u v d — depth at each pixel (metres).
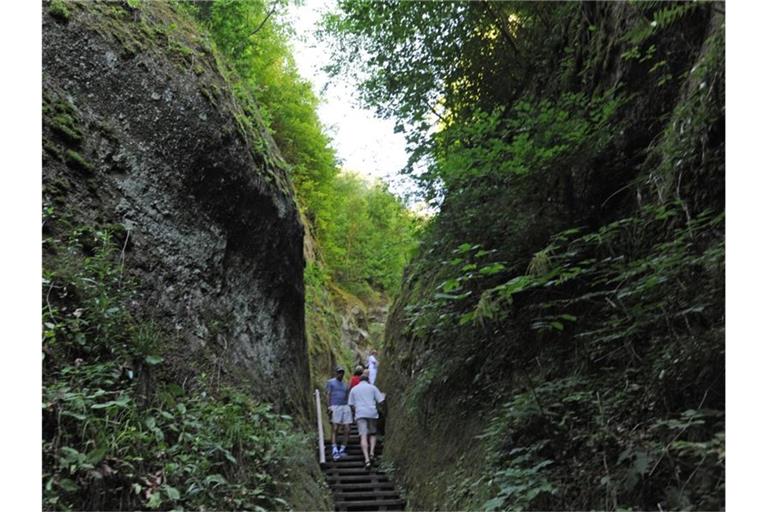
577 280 4.40
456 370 5.83
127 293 4.08
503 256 5.03
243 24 8.73
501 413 4.53
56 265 3.50
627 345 3.43
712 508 2.32
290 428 5.83
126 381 3.57
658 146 3.96
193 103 5.44
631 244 3.94
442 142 6.42
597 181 4.53
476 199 5.51
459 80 8.07
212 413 4.25
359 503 6.79
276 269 7.12
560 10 6.60
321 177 16.84
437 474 5.77
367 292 21.72
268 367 6.34
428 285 7.75
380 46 7.98
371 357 12.95
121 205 4.44
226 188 5.78
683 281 3.16
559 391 3.85
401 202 7.62
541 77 6.80
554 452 3.54
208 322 5.17
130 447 3.12
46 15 4.38
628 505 2.76
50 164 3.92
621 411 3.20
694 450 2.51
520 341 4.88
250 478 4.20
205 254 5.35
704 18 4.00
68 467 2.71
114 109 4.69
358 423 8.48
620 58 4.79
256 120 7.32
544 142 4.61
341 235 21.19
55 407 2.82
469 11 7.43
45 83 4.14
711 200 3.23
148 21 5.52
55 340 3.16
